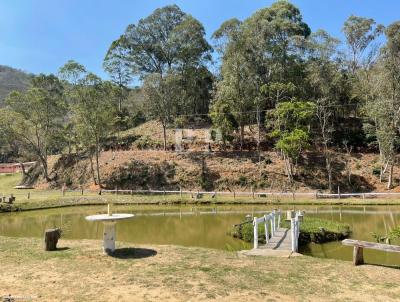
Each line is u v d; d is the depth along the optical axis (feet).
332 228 65.87
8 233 74.49
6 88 478.18
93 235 70.90
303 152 169.89
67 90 165.99
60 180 178.81
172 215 99.76
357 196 137.69
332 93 168.86
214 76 225.35
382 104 142.51
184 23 217.77
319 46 163.53
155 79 183.52
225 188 153.07
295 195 137.08
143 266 38.34
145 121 237.45
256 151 172.76
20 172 224.94
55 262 40.24
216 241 64.75
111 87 174.70
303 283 33.09
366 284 33.06
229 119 171.42
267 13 202.90
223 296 29.53
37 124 182.80
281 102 163.32
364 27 189.57
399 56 148.25
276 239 57.36
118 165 171.12
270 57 177.78
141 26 233.55
